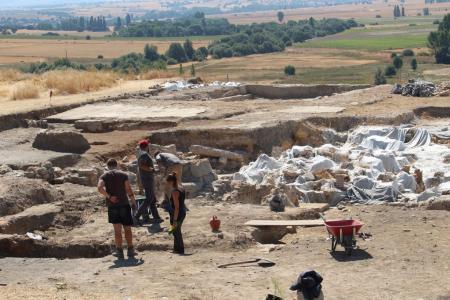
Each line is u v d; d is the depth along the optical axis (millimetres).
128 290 12789
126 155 24859
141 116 29156
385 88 35750
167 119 28297
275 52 127250
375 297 12312
